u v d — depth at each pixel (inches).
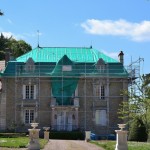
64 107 2716.5
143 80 2551.7
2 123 2723.9
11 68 2790.4
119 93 2775.6
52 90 2765.7
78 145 1700.3
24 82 2765.7
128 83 2790.4
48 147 1551.4
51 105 2719.0
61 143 1836.9
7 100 2753.4
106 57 2910.9
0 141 1770.4
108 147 1470.2
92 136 2486.5
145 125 2289.6
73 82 2775.6
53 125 2709.2
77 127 2714.1
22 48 4776.1
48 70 2787.9
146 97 2470.5
